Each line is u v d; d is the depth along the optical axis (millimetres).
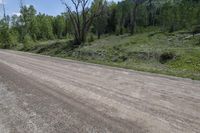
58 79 12211
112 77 13203
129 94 8922
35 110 7160
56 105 7562
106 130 5484
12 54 35406
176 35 36688
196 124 5863
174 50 26297
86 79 12289
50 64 20266
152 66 22953
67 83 11062
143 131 5406
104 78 12742
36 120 6301
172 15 49906
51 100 8164
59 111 6957
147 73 15648
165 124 5844
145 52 27344
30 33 81812
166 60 24406
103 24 74750
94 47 37125
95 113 6699
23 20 80750
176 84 11375
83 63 21828
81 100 8055
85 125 5824
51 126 5836
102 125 5801
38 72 14898
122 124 5848
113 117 6359
